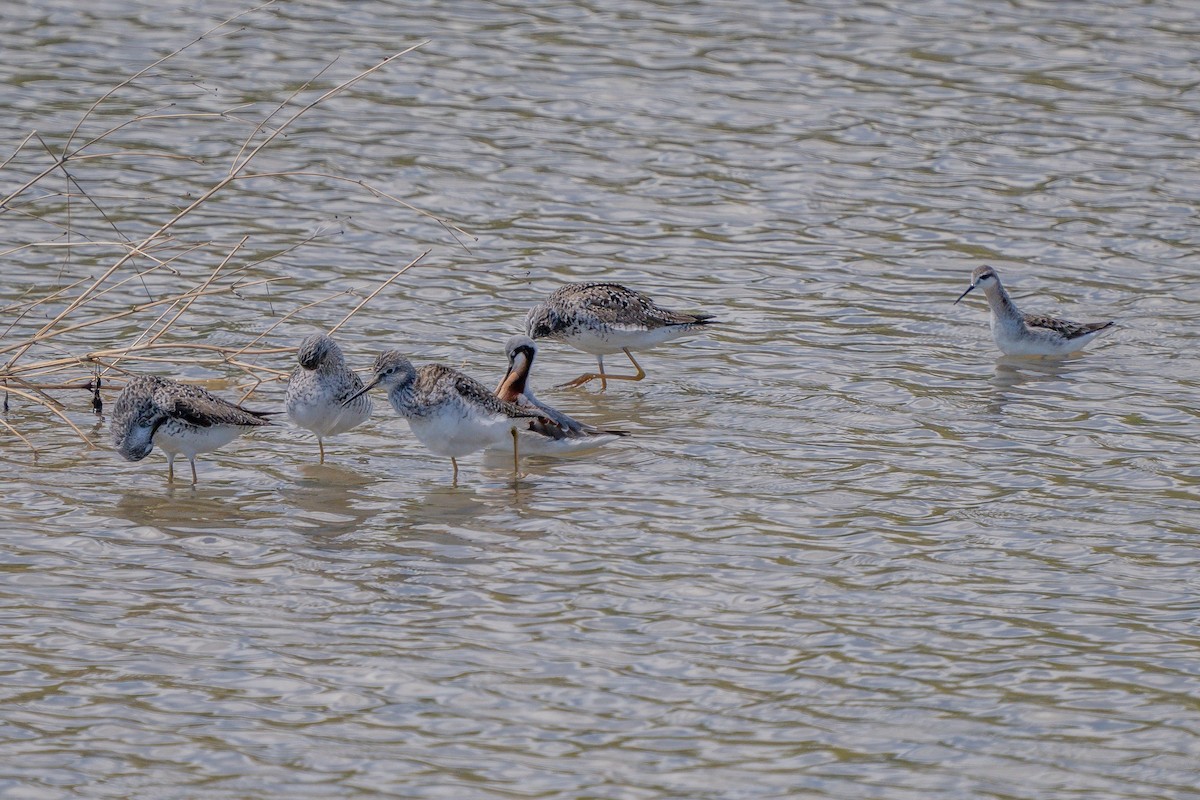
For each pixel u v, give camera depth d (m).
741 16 32.53
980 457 16.69
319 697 11.85
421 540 14.69
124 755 11.02
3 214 23.64
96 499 15.56
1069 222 24.23
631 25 32.06
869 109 28.34
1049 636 12.80
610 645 12.67
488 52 30.61
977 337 20.69
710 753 11.13
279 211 24.31
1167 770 10.93
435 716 11.60
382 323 20.62
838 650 12.59
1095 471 16.27
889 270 22.84
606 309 19.17
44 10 32.06
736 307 21.56
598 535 14.80
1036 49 30.73
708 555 14.34
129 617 13.05
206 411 15.71
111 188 24.77
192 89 28.56
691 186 25.56
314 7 32.62
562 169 26.06
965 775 10.88
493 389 18.30
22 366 17.81
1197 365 19.61
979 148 26.80
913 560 14.18
